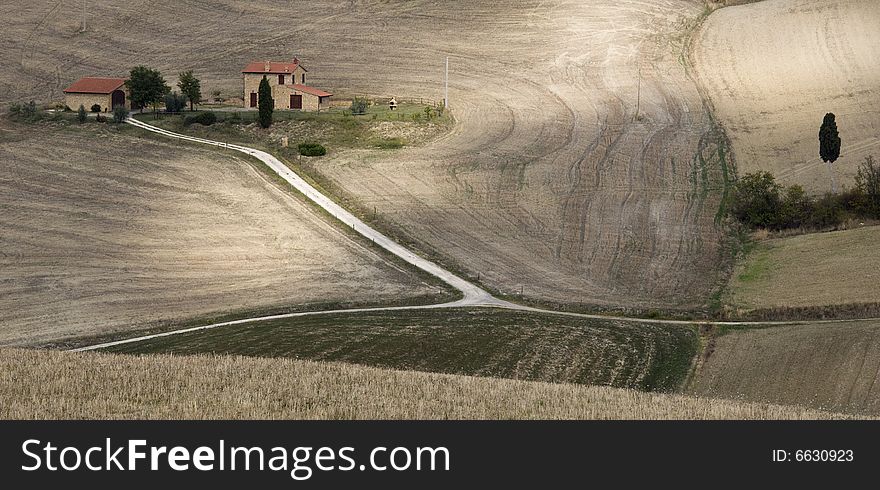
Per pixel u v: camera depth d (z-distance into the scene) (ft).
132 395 261.85
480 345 431.84
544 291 555.69
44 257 573.74
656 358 415.23
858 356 386.32
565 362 408.26
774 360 397.60
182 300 520.83
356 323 474.90
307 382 280.51
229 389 270.05
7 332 463.83
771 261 574.97
